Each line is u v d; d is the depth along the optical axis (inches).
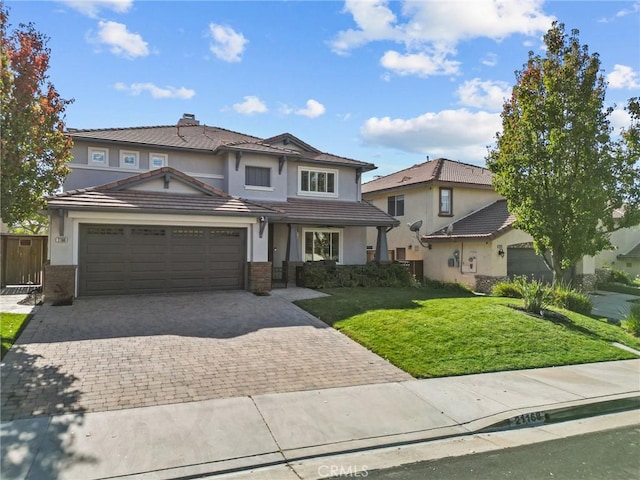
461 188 941.8
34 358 282.7
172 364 284.0
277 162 724.7
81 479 153.9
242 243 580.7
